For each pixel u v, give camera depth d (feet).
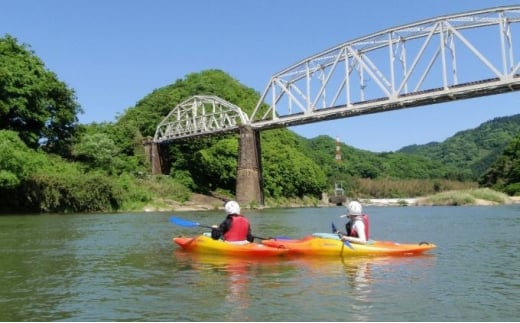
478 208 171.22
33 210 142.31
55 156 173.27
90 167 189.26
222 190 281.13
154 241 59.00
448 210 157.69
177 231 74.90
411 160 609.01
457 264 39.65
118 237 64.49
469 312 24.68
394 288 30.30
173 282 32.42
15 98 154.92
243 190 239.30
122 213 144.05
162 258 43.60
